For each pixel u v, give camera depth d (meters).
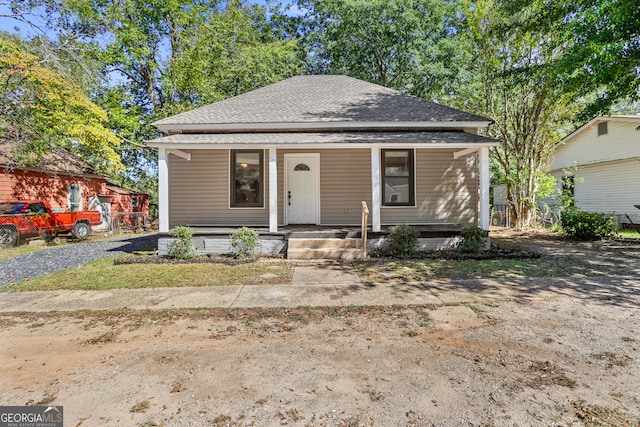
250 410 2.21
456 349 3.08
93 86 14.05
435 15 18.44
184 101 19.62
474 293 4.79
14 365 2.89
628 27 7.94
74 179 15.61
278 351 3.10
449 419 2.09
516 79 11.68
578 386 2.44
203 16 19.22
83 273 6.27
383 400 2.30
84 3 14.17
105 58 16.88
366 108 9.91
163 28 19.55
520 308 4.15
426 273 6.01
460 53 16.80
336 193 9.90
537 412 2.14
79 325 3.81
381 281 5.53
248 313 4.13
